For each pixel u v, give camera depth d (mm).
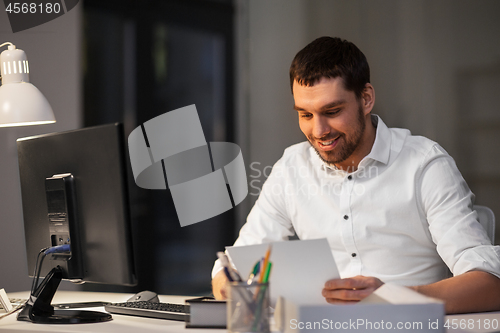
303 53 1281
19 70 1533
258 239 1546
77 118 2684
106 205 1094
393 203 1385
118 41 2838
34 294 1166
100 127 1094
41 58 2590
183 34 2941
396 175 1395
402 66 2592
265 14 2857
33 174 1255
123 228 1076
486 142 2436
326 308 757
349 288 940
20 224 2414
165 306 1172
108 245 1100
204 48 2926
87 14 2729
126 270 1081
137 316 1150
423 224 1371
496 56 2408
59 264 1178
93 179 1113
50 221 1193
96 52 2760
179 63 2941
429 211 1330
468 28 2459
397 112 2607
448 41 2498
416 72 2564
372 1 2641
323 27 2746
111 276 1102
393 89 2613
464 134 2479
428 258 1394
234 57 2904
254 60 2879
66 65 2662
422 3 2541
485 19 2424
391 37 2609
